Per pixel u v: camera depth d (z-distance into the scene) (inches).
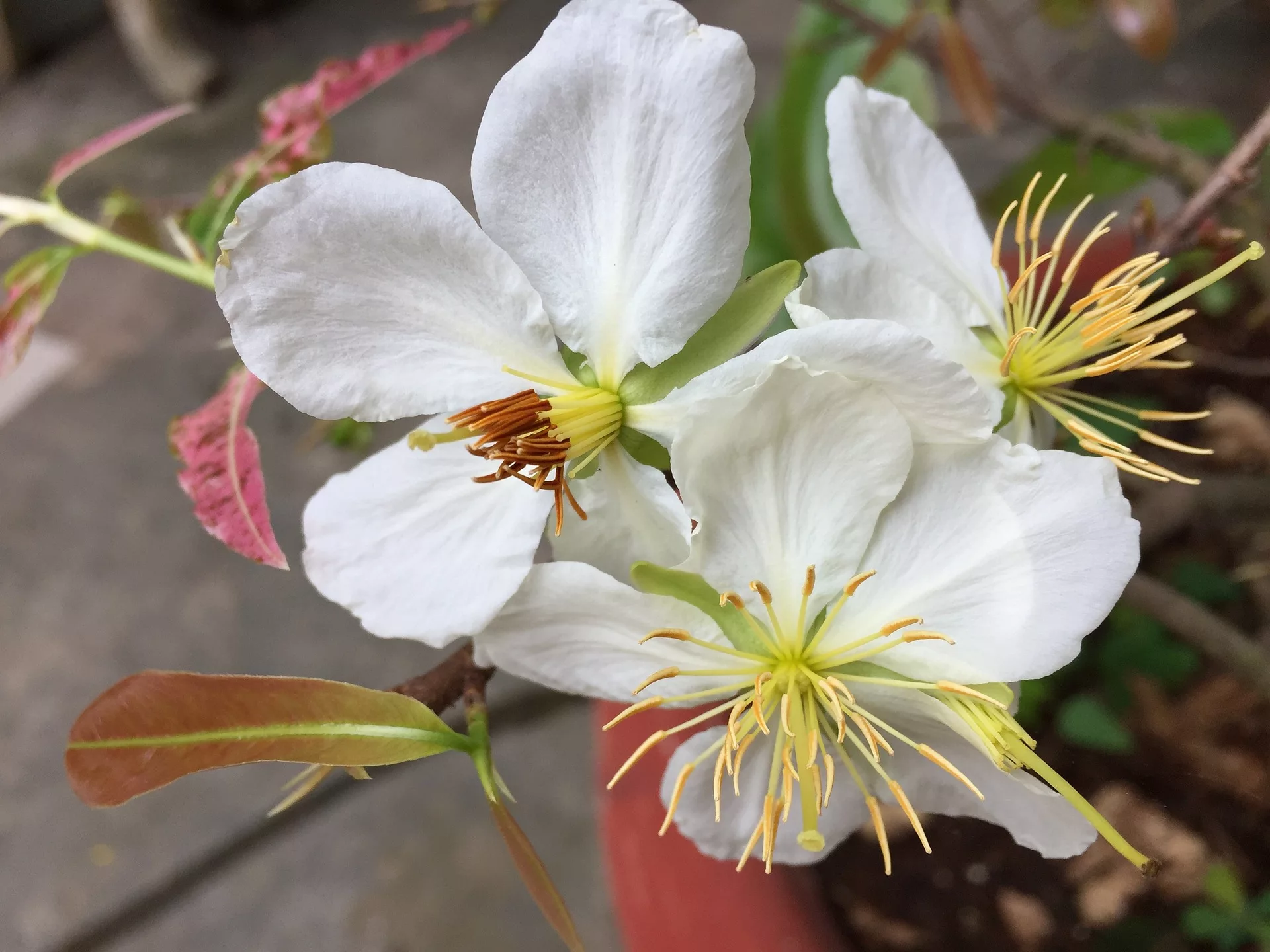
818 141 5.7
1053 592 2.7
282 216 2.6
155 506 11.0
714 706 3.9
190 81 14.4
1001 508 2.7
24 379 12.1
